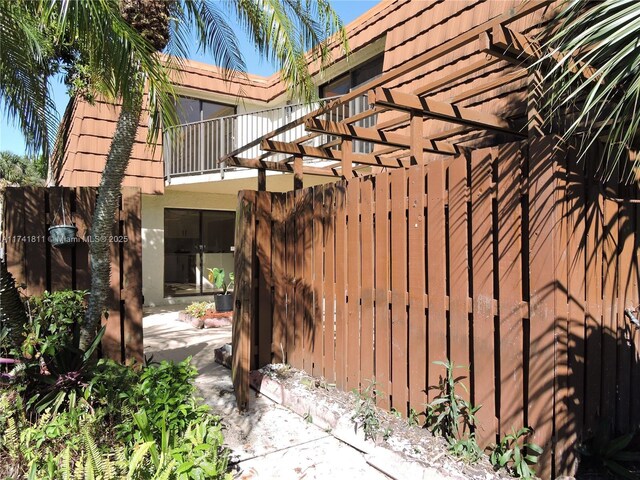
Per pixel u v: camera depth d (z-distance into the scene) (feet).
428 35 18.54
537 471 7.79
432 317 9.91
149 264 34.42
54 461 7.25
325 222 13.52
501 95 14.75
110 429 8.66
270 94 37.11
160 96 10.79
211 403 13.75
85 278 14.14
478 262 8.96
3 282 10.43
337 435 11.07
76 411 8.93
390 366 11.05
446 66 17.16
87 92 26.53
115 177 12.27
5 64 12.12
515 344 8.23
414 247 10.35
